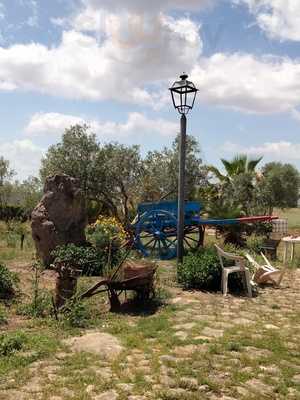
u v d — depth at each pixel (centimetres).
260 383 505
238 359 574
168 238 1477
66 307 757
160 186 2314
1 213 2728
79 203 1228
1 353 576
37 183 2483
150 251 1421
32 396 457
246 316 797
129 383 492
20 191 2836
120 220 2114
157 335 672
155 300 873
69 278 797
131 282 823
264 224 2000
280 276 1083
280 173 3322
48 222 1199
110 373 520
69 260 927
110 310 823
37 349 596
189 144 2345
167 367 541
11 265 1242
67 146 2152
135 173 2228
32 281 966
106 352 593
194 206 1494
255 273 1090
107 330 700
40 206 1225
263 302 909
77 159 2133
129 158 2202
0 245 1709
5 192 2817
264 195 2545
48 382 491
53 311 777
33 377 506
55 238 1193
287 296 973
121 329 703
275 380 513
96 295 912
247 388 491
